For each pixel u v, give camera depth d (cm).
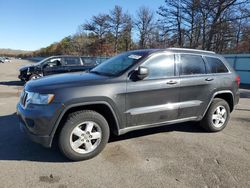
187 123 615
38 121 373
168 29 3816
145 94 441
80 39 6775
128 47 6294
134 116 435
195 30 3562
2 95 1005
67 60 1322
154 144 477
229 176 366
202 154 439
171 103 475
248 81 1939
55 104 373
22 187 325
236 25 3278
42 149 440
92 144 411
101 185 335
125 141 487
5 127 558
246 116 729
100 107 420
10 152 427
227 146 480
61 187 327
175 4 3612
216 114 554
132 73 435
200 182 348
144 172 371
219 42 3428
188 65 503
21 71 1389
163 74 467
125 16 6206
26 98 403
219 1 3061
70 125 386
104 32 6319
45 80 425
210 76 527
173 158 420
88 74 466
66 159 405
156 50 473
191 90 497
